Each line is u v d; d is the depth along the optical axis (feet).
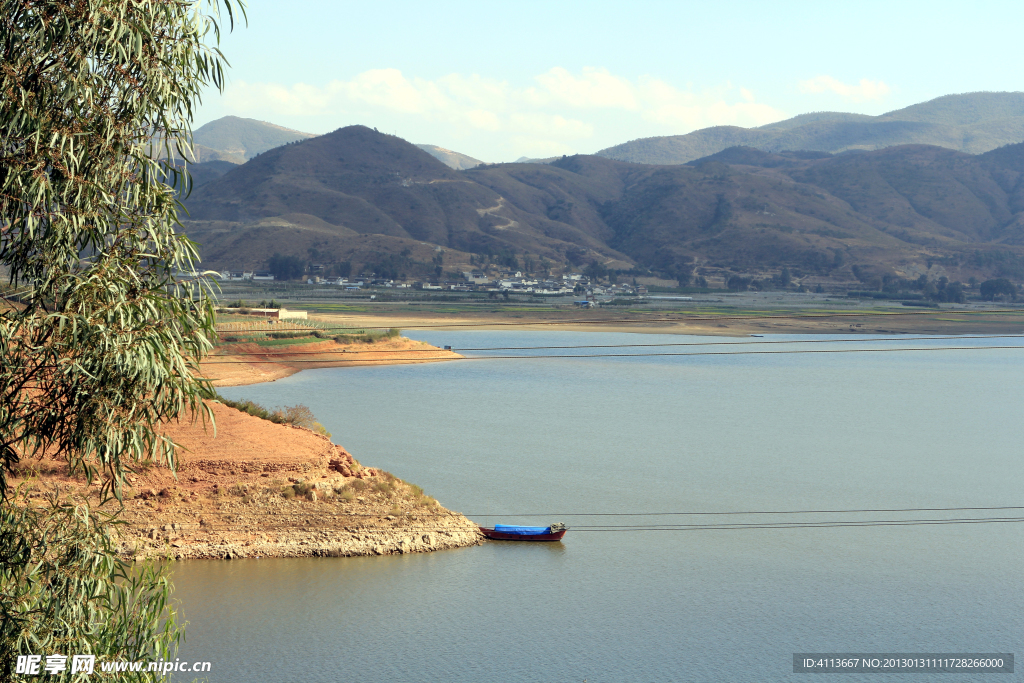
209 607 144.25
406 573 167.12
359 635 136.87
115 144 50.24
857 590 181.06
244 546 169.17
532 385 570.46
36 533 51.70
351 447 317.22
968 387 650.43
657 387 592.60
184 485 177.27
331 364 580.71
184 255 51.37
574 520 225.35
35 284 49.55
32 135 47.14
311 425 235.40
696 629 152.76
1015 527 242.37
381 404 438.40
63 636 49.88
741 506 255.91
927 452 370.94
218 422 200.54
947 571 197.47
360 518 181.78
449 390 516.73
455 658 131.44
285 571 162.91
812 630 155.94
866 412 501.15
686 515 240.32
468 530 191.83
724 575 186.19
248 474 182.70
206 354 53.78
